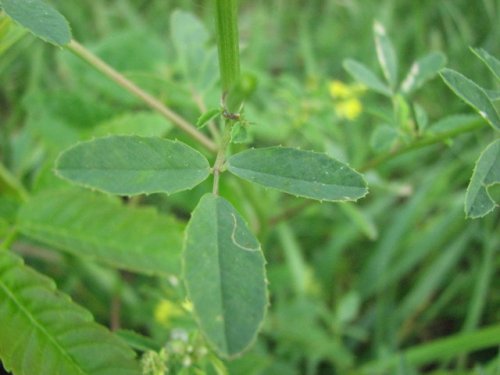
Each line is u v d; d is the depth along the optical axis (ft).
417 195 0.73
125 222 0.44
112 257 0.43
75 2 0.93
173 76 0.72
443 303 0.70
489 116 0.31
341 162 0.28
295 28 1.01
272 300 0.68
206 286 0.24
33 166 0.71
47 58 0.88
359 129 0.81
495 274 0.71
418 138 0.46
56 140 0.64
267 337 0.65
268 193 0.60
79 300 0.66
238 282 0.24
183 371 0.38
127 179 0.27
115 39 0.71
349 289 0.74
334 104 0.65
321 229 0.76
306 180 0.28
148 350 0.39
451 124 0.46
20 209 0.43
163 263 0.43
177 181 0.28
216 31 0.34
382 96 0.87
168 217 0.44
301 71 0.94
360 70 0.48
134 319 0.63
